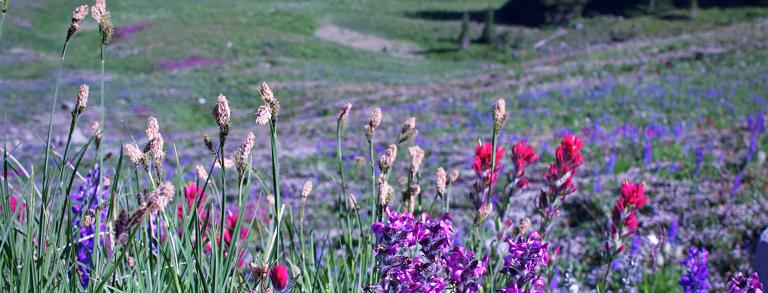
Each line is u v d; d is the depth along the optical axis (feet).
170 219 6.51
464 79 173.27
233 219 9.09
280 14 298.97
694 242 26.43
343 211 9.23
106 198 7.95
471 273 6.32
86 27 257.34
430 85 170.50
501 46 249.75
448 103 124.26
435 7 326.65
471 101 123.13
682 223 29.07
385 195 6.66
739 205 30.68
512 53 243.40
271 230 6.31
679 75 129.70
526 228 8.73
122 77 192.03
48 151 5.74
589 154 52.03
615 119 82.43
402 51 256.52
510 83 148.56
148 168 5.79
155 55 226.38
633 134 60.39
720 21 233.76
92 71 199.21
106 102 150.30
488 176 9.25
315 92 168.14
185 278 6.44
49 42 232.12
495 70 190.49
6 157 6.11
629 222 10.31
